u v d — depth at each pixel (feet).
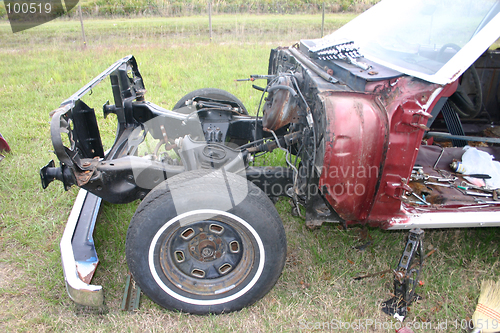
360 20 11.72
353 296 8.15
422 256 7.29
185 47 35.60
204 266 7.41
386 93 7.13
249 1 61.41
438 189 9.02
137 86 11.80
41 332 7.30
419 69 7.77
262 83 22.95
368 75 7.43
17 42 38.22
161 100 19.44
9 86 22.65
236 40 39.88
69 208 11.10
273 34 42.75
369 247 9.66
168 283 7.18
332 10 61.52
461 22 9.01
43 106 19.34
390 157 6.89
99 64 28.71
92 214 9.44
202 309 7.39
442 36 9.34
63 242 8.16
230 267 7.41
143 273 7.00
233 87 21.97
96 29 43.83
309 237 10.00
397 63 8.47
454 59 7.06
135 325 7.36
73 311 7.73
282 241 7.05
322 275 8.71
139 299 7.91
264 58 30.78
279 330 7.32
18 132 15.65
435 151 10.84
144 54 31.99
